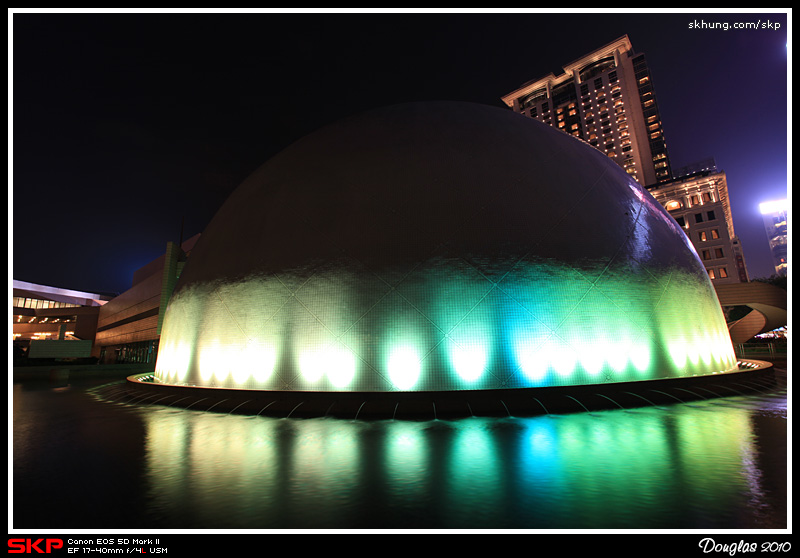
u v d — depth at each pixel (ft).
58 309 255.91
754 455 21.36
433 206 43.47
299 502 16.34
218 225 54.90
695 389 39.91
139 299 155.43
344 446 24.71
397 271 40.96
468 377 37.76
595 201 47.70
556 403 35.47
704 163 289.33
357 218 43.88
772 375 49.65
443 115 53.11
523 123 54.39
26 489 18.04
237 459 22.26
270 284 43.96
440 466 20.42
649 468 19.56
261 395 37.96
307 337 40.83
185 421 33.71
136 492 17.58
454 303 39.60
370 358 38.88
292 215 46.75
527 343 39.06
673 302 46.39
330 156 50.29
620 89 376.27
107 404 45.14
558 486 17.46
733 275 208.03
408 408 34.78
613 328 41.65
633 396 36.99
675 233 54.75
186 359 47.52
